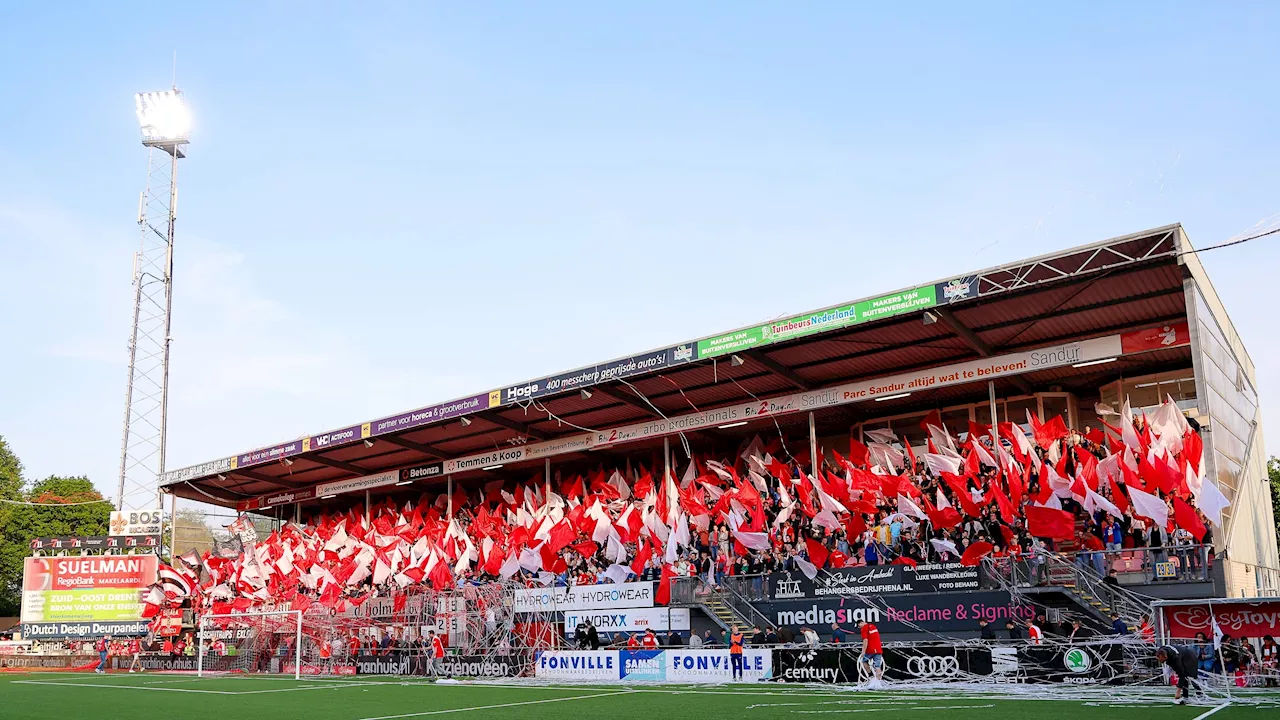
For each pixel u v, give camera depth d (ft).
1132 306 109.29
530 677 125.49
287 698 97.09
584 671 120.26
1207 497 89.15
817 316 117.80
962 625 104.01
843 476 136.26
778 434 161.79
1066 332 118.32
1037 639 88.69
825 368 133.28
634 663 115.24
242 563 189.57
